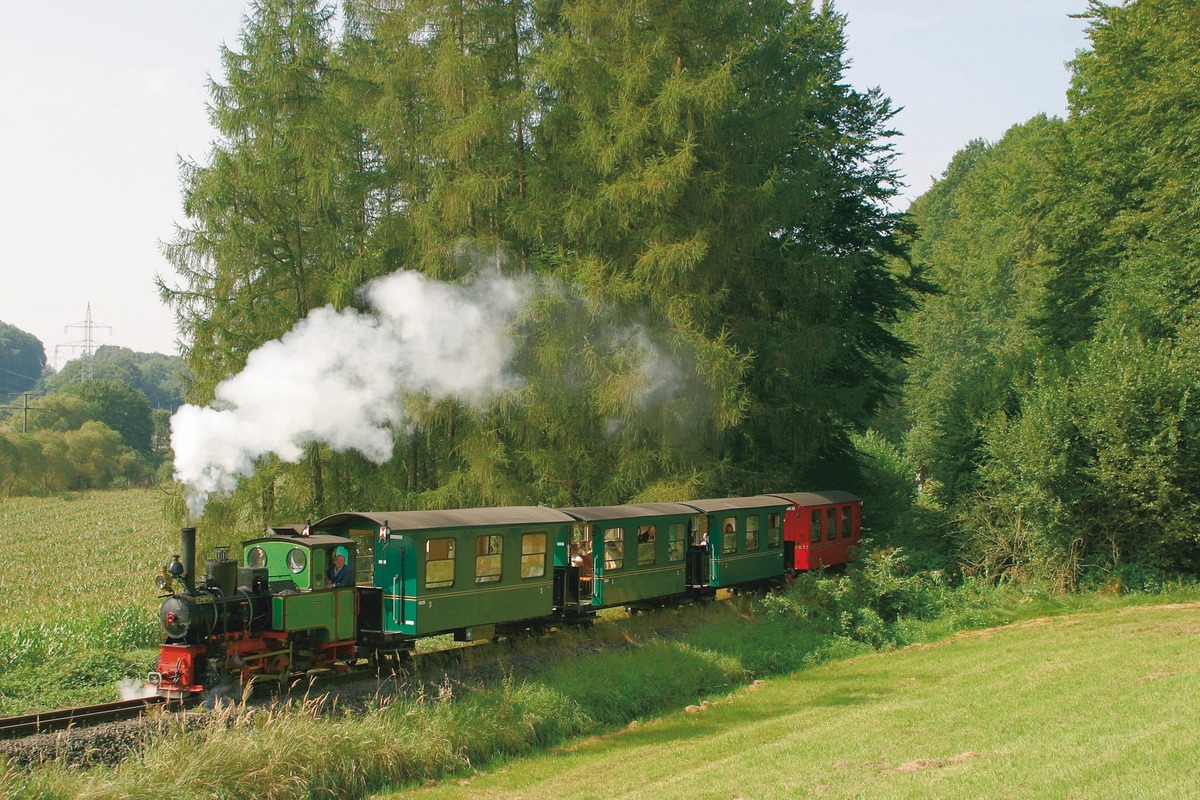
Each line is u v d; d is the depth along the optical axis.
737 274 25.53
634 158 23.38
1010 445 23.23
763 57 25.86
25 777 9.16
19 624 19.55
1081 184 33.97
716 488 25.00
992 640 18.47
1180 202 26.06
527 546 17.34
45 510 61.09
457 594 15.73
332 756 10.80
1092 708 10.89
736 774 10.02
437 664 15.78
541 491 24.66
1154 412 21.86
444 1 25.78
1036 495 22.47
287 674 13.77
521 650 17.20
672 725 13.51
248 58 25.45
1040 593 22.12
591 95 23.91
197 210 24.84
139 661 17.14
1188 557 22.67
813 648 18.48
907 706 12.94
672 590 20.69
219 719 10.83
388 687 13.92
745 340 25.28
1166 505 21.73
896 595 21.39
